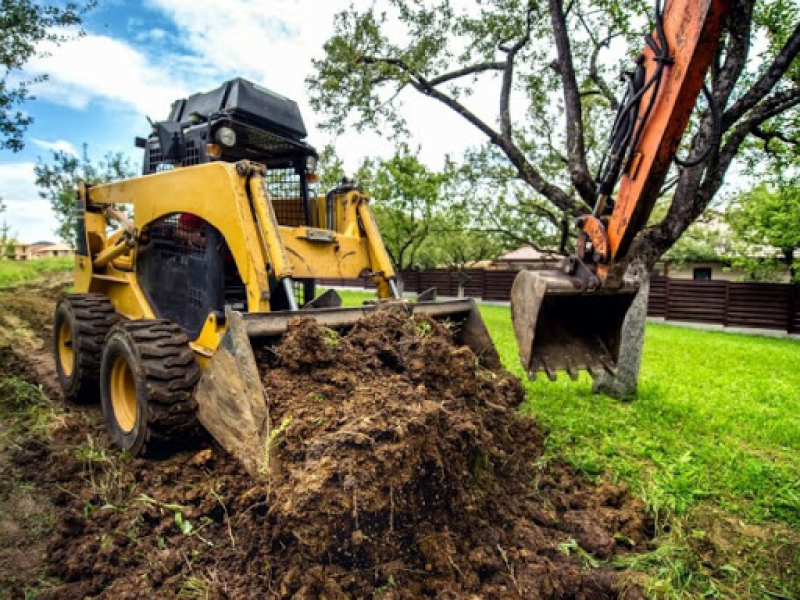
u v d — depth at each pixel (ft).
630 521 10.01
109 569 8.09
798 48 15.53
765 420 17.48
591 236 10.11
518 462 10.80
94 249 17.19
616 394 19.70
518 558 8.31
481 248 63.77
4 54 26.71
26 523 9.58
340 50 27.81
